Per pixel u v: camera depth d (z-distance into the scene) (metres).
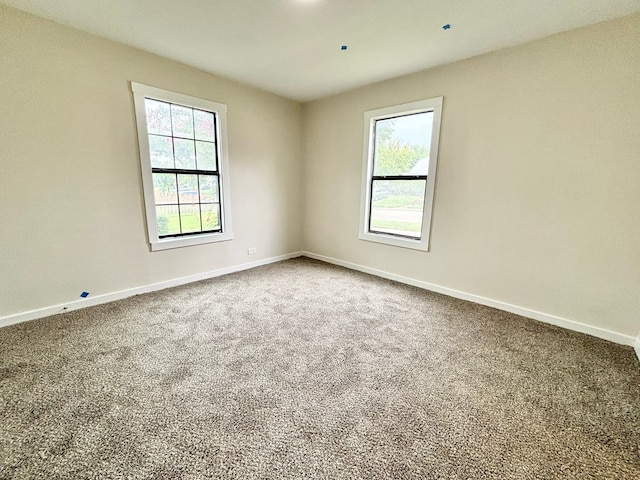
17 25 2.16
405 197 3.55
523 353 2.11
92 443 1.30
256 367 1.89
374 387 1.72
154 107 3.01
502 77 2.63
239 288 3.35
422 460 1.25
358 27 2.30
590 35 2.19
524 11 2.04
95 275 2.77
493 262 2.88
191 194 3.45
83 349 2.05
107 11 2.14
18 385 1.66
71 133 2.49
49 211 2.46
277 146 4.26
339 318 2.63
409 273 3.58
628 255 2.20
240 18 2.21
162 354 2.01
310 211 4.71
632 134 2.10
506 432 1.41
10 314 2.36
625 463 1.26
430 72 3.08
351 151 3.98
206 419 1.45
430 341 2.25
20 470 1.17
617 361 2.02
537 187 2.55
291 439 1.35
